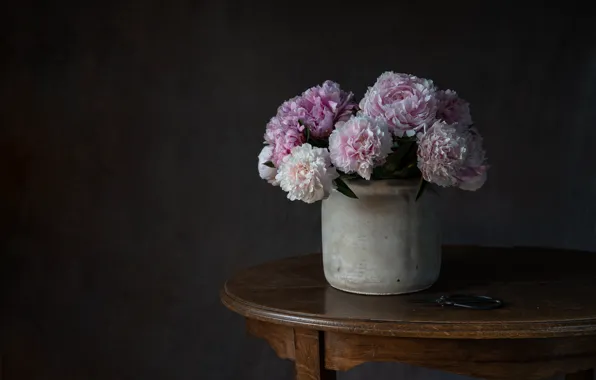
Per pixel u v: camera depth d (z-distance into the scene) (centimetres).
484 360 113
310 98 130
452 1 212
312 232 216
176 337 214
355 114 135
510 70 212
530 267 157
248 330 141
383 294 133
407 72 213
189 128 212
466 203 216
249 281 149
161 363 214
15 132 207
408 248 131
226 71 212
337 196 134
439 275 150
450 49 213
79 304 210
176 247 213
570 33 210
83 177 209
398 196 130
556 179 213
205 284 214
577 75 211
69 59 207
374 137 115
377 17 213
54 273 209
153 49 210
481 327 109
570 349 112
